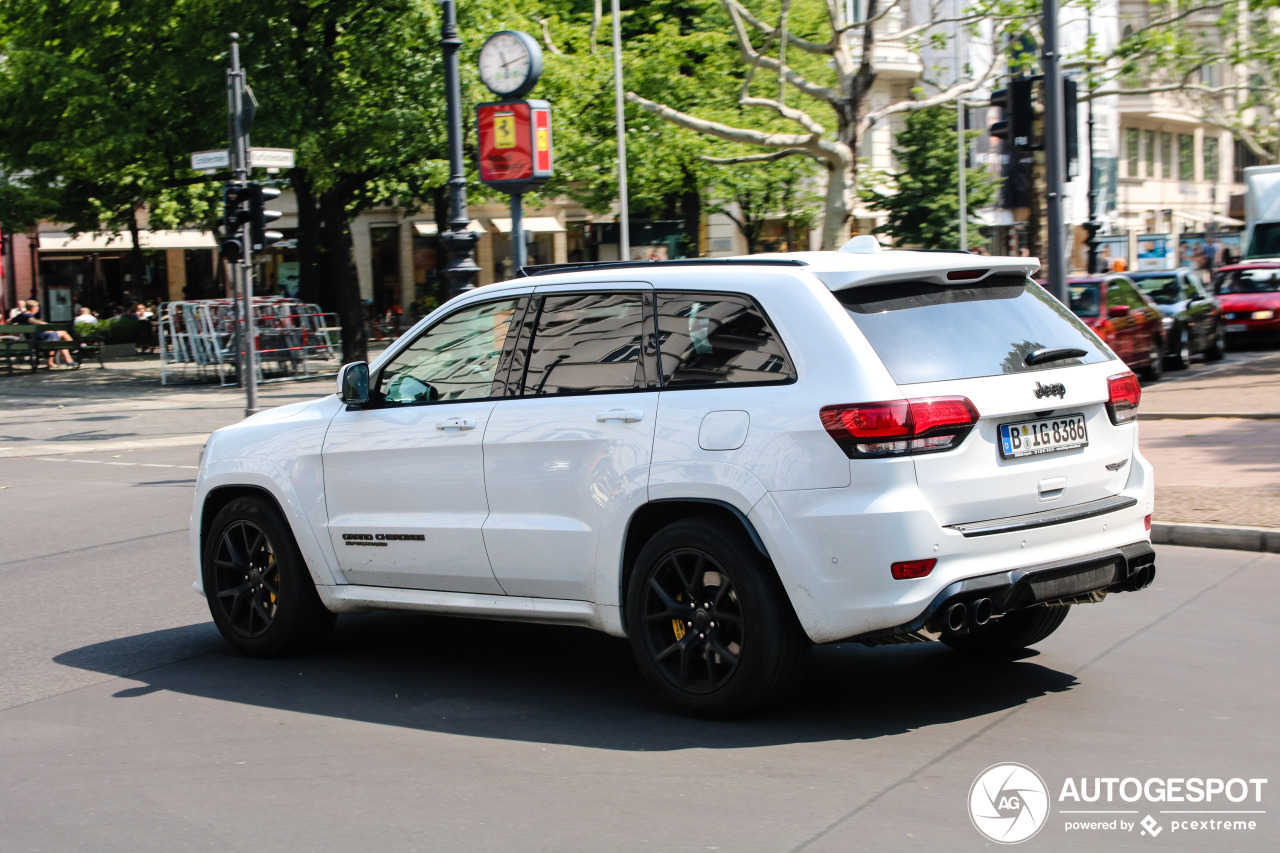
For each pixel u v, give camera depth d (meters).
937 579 4.80
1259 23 21.75
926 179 39.16
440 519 5.98
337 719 5.55
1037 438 5.14
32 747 5.30
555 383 5.71
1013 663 6.05
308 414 6.62
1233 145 64.56
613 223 46.75
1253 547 8.36
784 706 5.47
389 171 27.59
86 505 12.80
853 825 4.11
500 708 5.62
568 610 5.64
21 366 34.09
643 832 4.11
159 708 5.82
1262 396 16.84
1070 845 3.92
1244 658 6.00
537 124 13.99
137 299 39.50
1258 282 27.92
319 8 25.45
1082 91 23.23
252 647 6.71
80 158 25.36
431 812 4.36
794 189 39.19
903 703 5.47
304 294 30.39
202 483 6.91
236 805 4.51
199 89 25.20
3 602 8.35
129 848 4.14
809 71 34.41
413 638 7.04
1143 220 55.81
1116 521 5.36
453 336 6.15
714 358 5.25
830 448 4.84
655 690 5.41
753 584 5.03
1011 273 5.54
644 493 5.29
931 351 5.03
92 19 26.11
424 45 25.06
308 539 6.46
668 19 29.75
